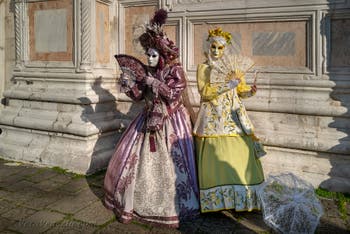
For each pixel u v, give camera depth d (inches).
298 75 141.6
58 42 177.8
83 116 162.4
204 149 116.8
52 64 179.5
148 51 119.3
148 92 120.6
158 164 112.3
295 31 142.3
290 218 97.3
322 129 137.6
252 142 119.1
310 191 101.3
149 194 109.1
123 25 181.0
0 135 188.4
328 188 131.6
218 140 115.3
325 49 136.8
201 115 120.7
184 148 117.0
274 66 146.5
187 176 113.5
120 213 110.3
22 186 138.6
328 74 136.8
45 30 181.9
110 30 182.4
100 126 163.5
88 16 165.8
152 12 171.8
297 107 139.5
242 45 151.5
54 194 130.8
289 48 143.7
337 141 131.8
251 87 125.4
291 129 141.9
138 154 115.8
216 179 111.3
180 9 161.9
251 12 147.3
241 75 116.7
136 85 119.4
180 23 162.1
